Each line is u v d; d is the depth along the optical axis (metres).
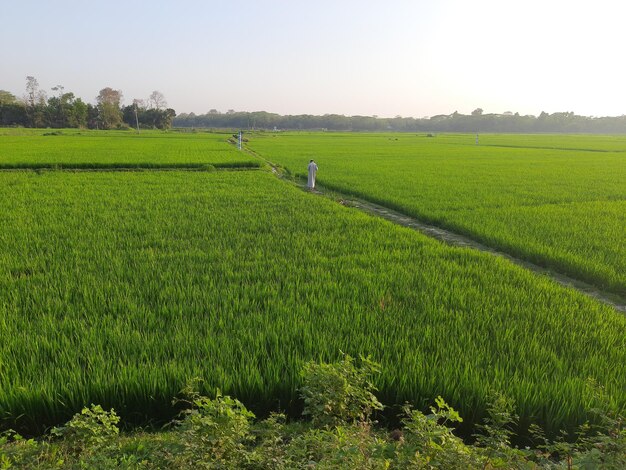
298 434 4.11
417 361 4.86
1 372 4.52
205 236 10.30
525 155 42.62
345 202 16.72
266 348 5.21
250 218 12.50
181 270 7.80
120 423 4.31
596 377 4.83
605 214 13.77
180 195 15.91
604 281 8.51
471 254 9.54
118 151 35.41
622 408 4.30
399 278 7.75
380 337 5.41
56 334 5.36
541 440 4.25
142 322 5.67
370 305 6.53
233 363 4.78
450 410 3.28
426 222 13.78
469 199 16.45
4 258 8.27
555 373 4.85
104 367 4.65
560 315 6.50
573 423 4.21
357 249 9.74
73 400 4.24
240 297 6.80
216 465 3.00
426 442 3.03
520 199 16.44
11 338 5.21
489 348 5.41
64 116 112.06
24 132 85.06
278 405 4.45
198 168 25.25
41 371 4.59
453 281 7.75
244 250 9.27
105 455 3.36
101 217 12.09
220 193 16.56
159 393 4.36
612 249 9.98
